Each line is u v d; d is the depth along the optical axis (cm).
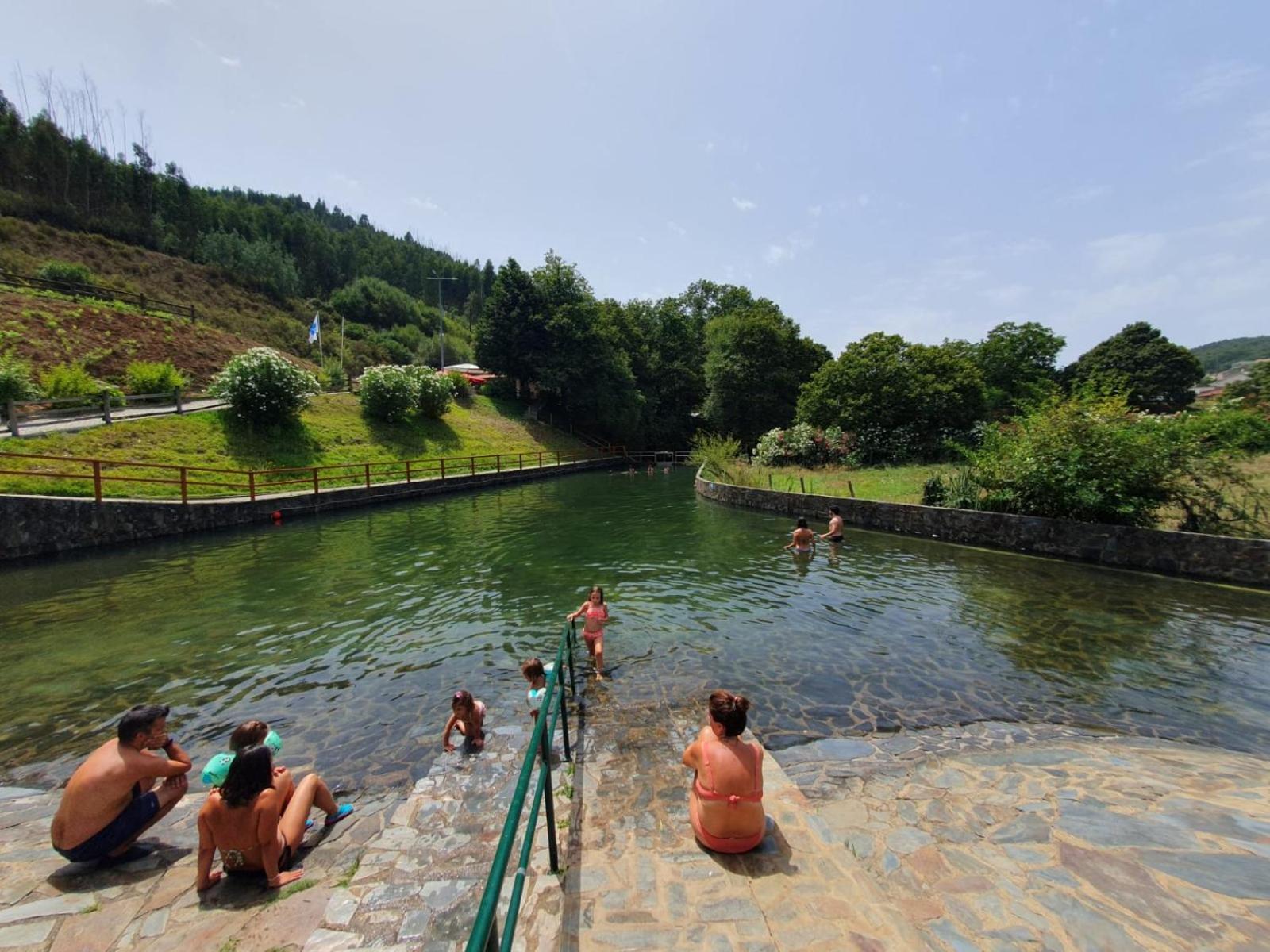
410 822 422
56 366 2558
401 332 7956
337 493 2064
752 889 316
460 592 1069
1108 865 358
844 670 716
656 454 4844
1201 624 846
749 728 582
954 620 888
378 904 335
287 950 304
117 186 6775
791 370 4450
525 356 4375
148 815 407
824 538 1505
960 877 359
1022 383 3844
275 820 364
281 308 6744
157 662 753
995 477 1416
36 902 348
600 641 729
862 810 446
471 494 2583
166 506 1542
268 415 2422
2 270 4156
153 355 3114
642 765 493
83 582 1130
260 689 675
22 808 463
